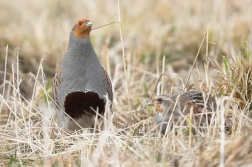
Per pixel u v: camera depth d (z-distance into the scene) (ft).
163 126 34.06
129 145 31.76
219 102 32.32
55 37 61.52
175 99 35.22
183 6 69.05
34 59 55.31
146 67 53.16
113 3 74.38
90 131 36.55
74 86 35.40
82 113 35.76
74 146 31.83
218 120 30.78
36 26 65.10
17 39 57.88
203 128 32.89
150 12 67.56
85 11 75.20
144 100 42.22
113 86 45.83
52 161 30.22
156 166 27.55
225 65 37.70
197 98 34.91
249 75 36.32
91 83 35.47
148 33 61.05
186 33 58.59
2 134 33.78
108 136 31.40
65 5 79.20
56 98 36.37
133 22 64.28
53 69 55.16
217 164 26.96
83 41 35.35
